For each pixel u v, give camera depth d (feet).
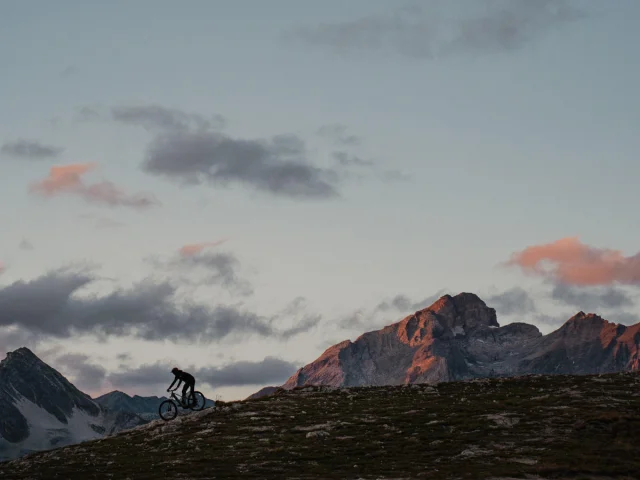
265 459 272.92
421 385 395.14
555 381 377.50
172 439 315.17
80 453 308.60
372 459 268.21
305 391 399.03
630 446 268.82
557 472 243.81
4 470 290.76
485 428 295.07
